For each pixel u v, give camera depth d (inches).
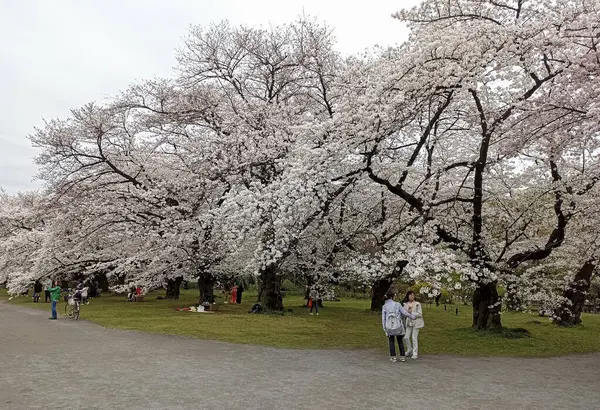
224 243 772.6
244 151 719.7
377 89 424.2
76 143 850.8
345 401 269.0
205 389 289.9
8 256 1085.1
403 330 408.8
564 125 428.8
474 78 419.2
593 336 605.6
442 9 477.7
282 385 305.9
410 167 595.2
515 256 585.0
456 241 586.2
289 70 858.8
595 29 362.6
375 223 740.0
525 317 890.1
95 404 251.9
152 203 852.6
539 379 345.7
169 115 826.8
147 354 409.4
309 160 454.3
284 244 512.1
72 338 498.0
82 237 939.3
